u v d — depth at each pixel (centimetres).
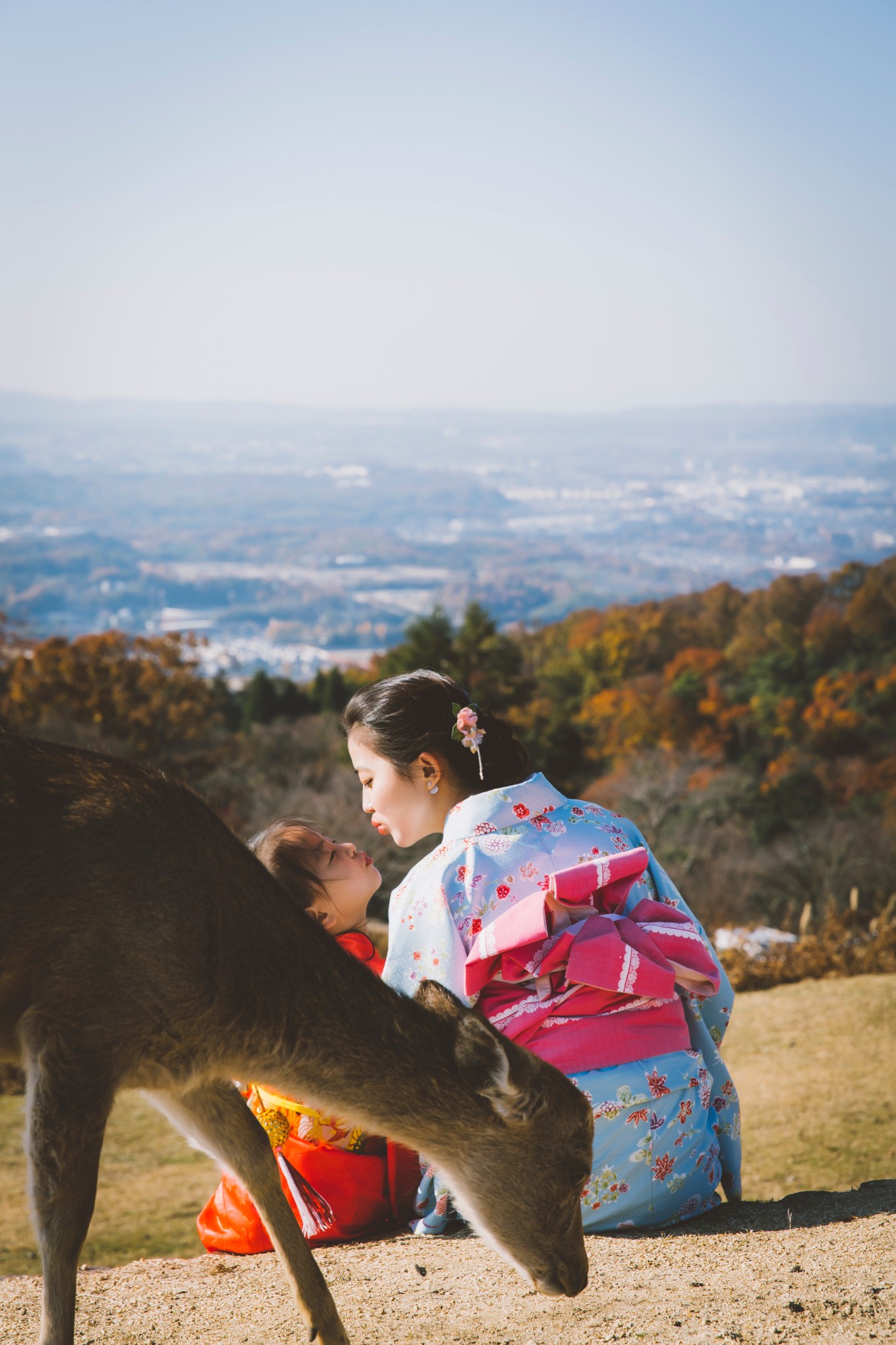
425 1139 252
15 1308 288
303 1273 240
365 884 342
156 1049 223
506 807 311
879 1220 310
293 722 4806
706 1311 246
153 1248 733
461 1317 255
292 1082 243
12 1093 1120
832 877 3003
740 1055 962
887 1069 878
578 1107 252
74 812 222
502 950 284
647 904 307
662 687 5691
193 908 226
